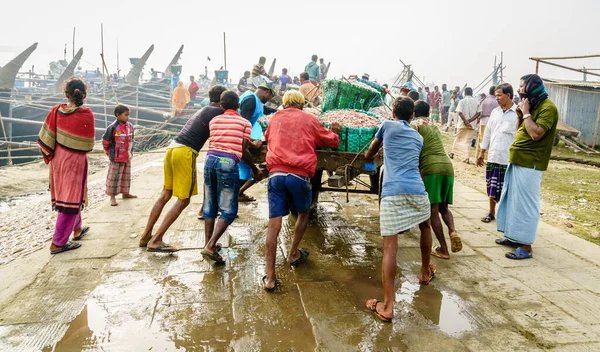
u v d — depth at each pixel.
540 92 4.25
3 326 2.95
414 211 3.28
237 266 4.05
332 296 3.53
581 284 3.88
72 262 4.02
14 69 21.19
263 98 5.54
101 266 3.95
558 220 6.03
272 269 3.60
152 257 4.18
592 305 3.49
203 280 3.73
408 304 3.46
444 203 4.30
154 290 3.52
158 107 26.52
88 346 2.77
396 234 3.25
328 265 4.17
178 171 4.14
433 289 3.74
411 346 2.88
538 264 4.32
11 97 21.27
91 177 11.35
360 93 5.61
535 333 3.08
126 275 3.78
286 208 3.71
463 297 3.60
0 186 10.66
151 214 4.34
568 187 8.35
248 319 3.14
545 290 3.75
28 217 6.75
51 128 4.04
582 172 10.02
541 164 4.35
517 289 3.76
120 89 25.58
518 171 4.44
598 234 5.32
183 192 4.16
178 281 3.70
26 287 3.52
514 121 5.36
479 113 10.26
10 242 5.05
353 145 4.34
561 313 3.36
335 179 4.10
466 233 5.21
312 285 3.72
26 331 2.90
